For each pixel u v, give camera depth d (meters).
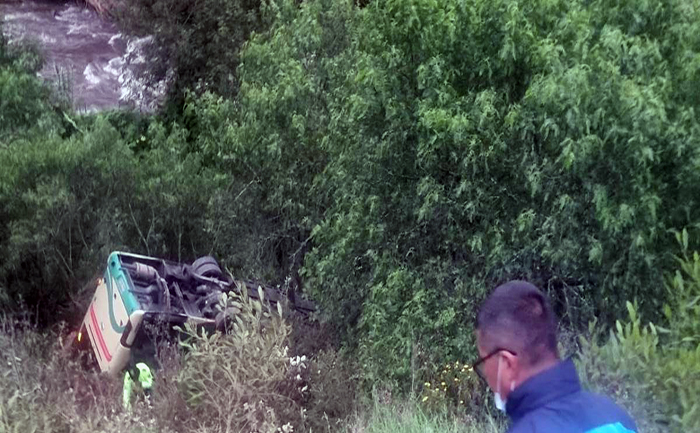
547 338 2.58
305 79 10.06
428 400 6.61
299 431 6.66
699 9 6.80
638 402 4.65
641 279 6.42
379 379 7.21
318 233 8.81
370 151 8.02
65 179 10.23
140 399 7.03
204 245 10.69
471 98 7.16
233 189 10.68
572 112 6.26
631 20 6.86
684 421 4.50
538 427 2.44
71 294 9.96
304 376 7.23
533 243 6.84
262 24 14.66
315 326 8.78
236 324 7.14
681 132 6.21
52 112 12.85
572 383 2.53
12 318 9.03
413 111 7.61
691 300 5.44
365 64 7.95
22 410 5.97
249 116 10.47
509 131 6.92
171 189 10.72
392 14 7.68
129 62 16.17
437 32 7.27
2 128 12.07
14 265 9.82
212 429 6.18
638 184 6.25
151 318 7.69
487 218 7.18
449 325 7.21
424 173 7.61
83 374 7.39
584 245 6.64
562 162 6.44
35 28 20.41
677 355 4.95
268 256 10.44
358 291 8.26
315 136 9.92
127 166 10.59
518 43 6.86
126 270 8.16
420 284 7.43
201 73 15.00
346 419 6.81
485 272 7.25
